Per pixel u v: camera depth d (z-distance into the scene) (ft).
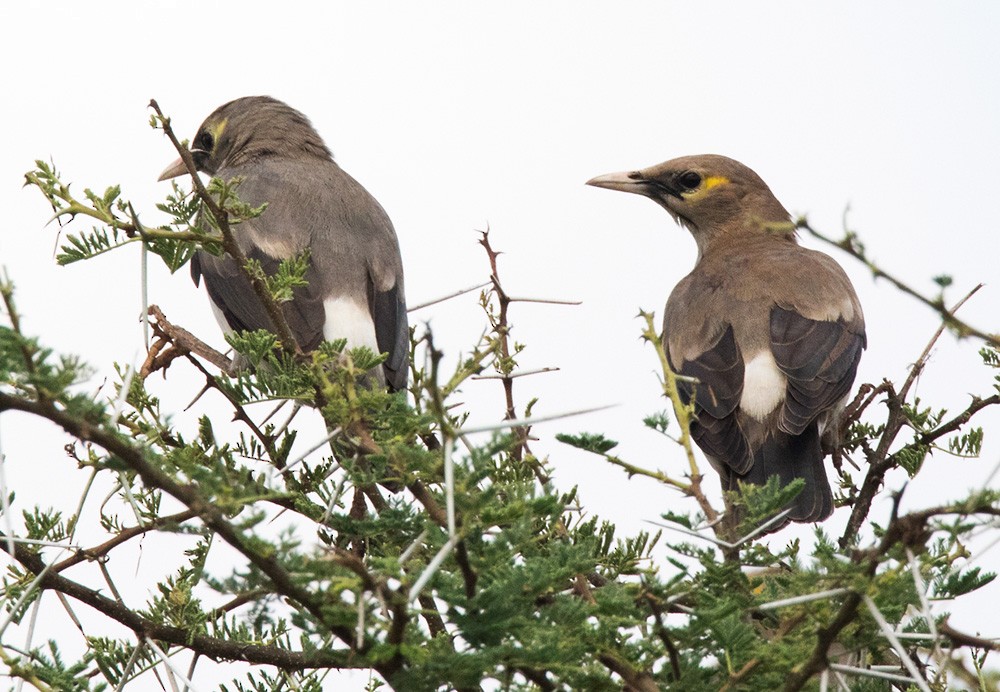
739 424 48.03
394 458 24.57
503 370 33.63
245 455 30.01
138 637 26.22
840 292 51.52
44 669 23.29
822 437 49.47
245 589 21.07
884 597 20.68
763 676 22.61
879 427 38.68
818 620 21.67
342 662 21.42
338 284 48.34
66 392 19.69
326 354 27.25
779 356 48.93
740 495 28.48
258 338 29.22
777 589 23.68
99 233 26.84
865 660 25.23
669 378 24.58
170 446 29.22
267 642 27.76
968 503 19.63
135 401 29.04
